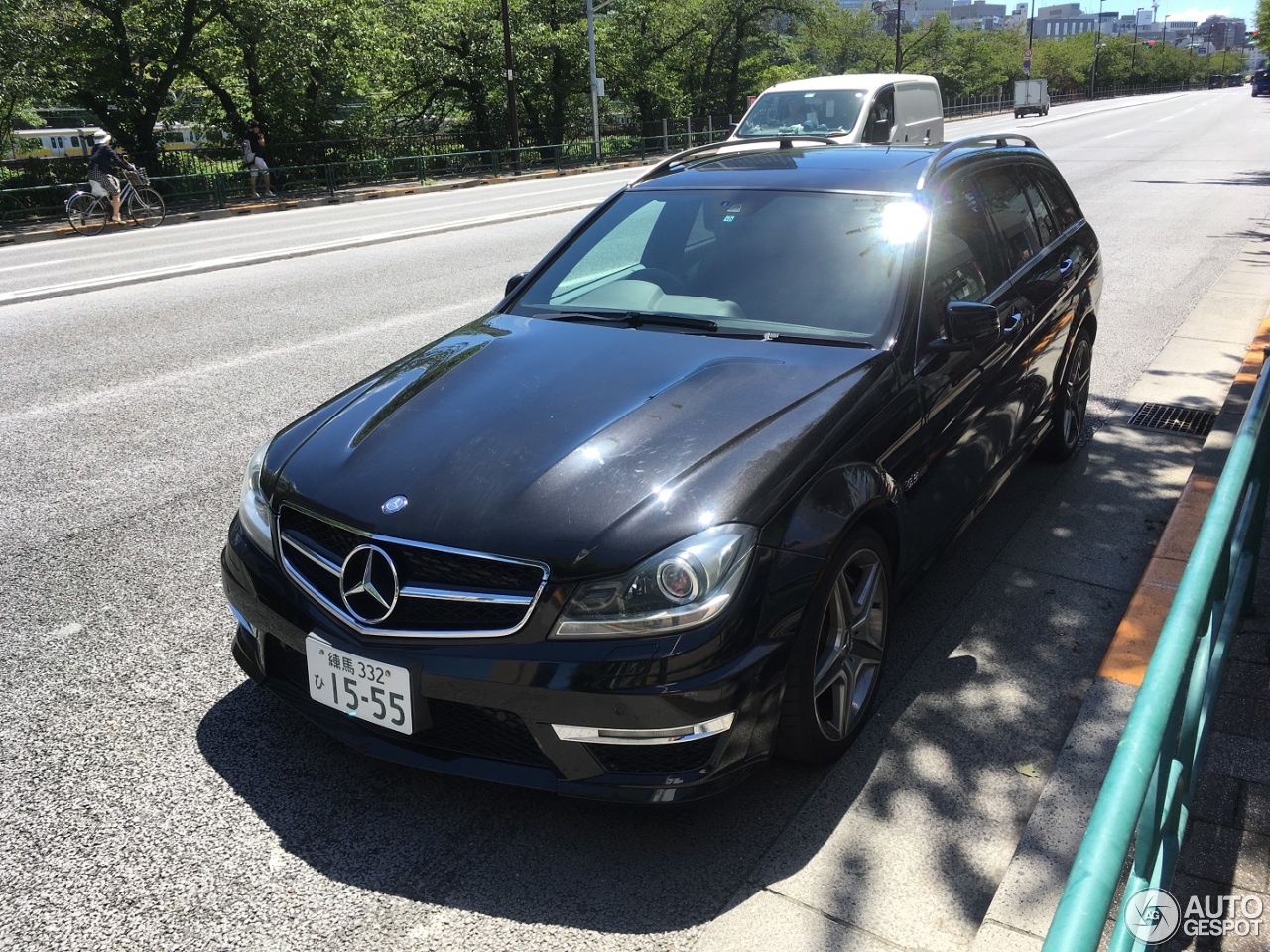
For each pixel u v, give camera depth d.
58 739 3.30
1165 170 21.45
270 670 3.06
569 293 4.07
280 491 3.04
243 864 2.74
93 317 9.98
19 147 28.61
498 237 14.95
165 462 5.89
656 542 2.57
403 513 2.75
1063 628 3.93
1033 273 4.70
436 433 3.06
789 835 2.83
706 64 51.19
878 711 3.41
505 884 2.66
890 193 4.02
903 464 3.30
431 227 16.55
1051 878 2.60
